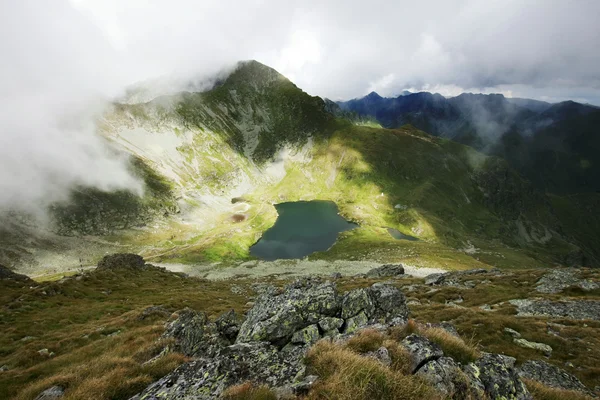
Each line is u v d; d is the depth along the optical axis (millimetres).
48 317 45156
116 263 96938
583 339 28812
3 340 35344
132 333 29031
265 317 20703
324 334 19172
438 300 53562
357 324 19875
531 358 25266
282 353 13125
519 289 54750
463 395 10180
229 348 13547
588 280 52438
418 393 9461
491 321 31672
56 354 29641
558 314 38938
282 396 9547
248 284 98375
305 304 21375
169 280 89938
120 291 69000
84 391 14109
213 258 198875
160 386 11812
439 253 185875
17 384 20859
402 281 78625
